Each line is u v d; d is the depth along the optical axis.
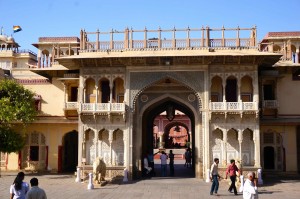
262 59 16.58
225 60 16.73
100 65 17.48
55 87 20.56
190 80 17.05
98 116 17.39
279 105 19.02
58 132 20.23
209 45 17.25
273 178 17.55
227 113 16.62
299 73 19.27
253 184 7.74
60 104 20.38
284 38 30.47
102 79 17.81
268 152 19.44
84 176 16.91
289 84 19.16
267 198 11.79
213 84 17.55
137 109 17.97
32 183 6.61
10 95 18.05
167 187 14.30
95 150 17.52
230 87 17.67
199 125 17.50
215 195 12.33
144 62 17.17
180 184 15.17
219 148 16.92
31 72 21.16
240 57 16.50
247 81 17.45
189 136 37.72
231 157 16.94
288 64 18.58
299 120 18.66
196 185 14.85
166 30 17.44
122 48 17.53
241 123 16.75
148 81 17.28
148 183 15.52
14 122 19.27
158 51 17.30
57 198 11.72
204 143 16.81
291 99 19.05
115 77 17.47
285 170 18.83
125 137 17.11
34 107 19.27
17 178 7.41
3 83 18.23
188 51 17.14
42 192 6.52
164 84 17.95
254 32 17.17
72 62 17.55
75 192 12.99
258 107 16.52
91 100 18.09
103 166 15.23
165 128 38.41
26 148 20.47
